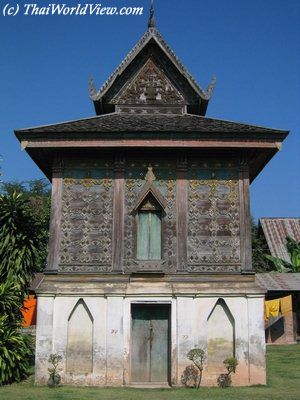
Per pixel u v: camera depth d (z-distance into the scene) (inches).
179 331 646.5
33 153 716.0
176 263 670.5
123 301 655.8
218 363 645.3
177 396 563.5
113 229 681.6
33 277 785.6
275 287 1224.2
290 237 1549.0
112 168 704.4
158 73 797.9
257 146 674.8
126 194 694.5
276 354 988.6
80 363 645.3
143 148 687.1
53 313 652.1
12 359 650.8
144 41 783.1
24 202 775.7
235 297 657.6
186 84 792.9
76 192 696.4
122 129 672.4
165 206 683.4
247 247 676.7
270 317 1216.8
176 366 638.5
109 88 780.0
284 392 590.6
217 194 695.7
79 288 659.4
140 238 684.7
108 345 643.5
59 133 670.5
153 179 695.1
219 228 684.7
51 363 639.8
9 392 585.3
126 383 636.7
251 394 576.7
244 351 644.1
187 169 701.3
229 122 735.7
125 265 671.8
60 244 680.4
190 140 671.8
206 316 653.3
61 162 701.9
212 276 668.1
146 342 664.4
